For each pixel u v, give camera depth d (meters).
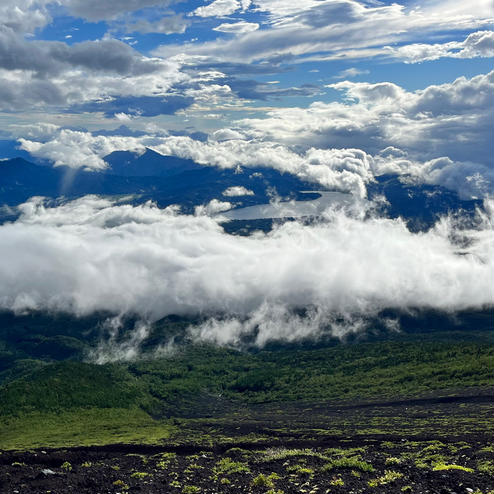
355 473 39.88
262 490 36.59
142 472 45.25
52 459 57.94
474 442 58.72
